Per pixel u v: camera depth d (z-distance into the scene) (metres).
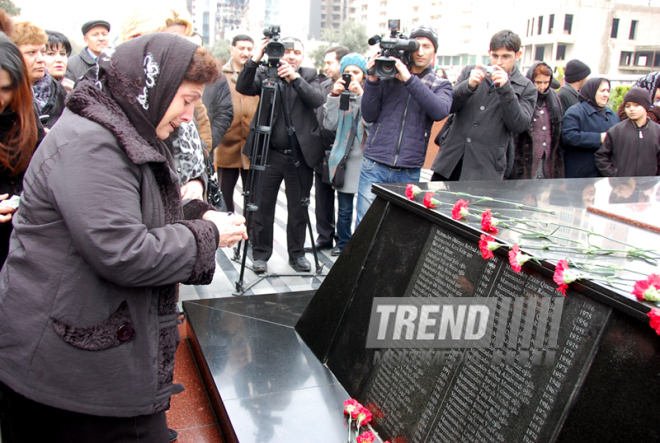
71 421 1.34
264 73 3.75
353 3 75.44
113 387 1.30
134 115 1.32
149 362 1.35
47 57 3.86
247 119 4.61
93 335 1.27
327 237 4.73
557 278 1.29
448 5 46.19
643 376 1.16
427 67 3.65
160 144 1.46
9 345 1.28
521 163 4.04
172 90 1.32
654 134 4.27
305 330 2.49
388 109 3.64
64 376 1.27
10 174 1.93
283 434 1.79
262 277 3.88
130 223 1.25
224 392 2.03
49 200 1.23
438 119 3.47
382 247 2.19
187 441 1.99
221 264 4.28
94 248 1.19
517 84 3.67
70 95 1.26
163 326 1.42
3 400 1.45
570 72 5.23
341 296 2.32
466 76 4.46
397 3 55.47
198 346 2.45
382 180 3.70
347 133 4.17
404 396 1.80
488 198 2.15
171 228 1.36
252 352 2.36
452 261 1.79
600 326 1.27
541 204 2.15
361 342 2.10
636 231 1.76
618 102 10.52
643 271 1.35
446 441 1.59
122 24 2.14
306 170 3.99
